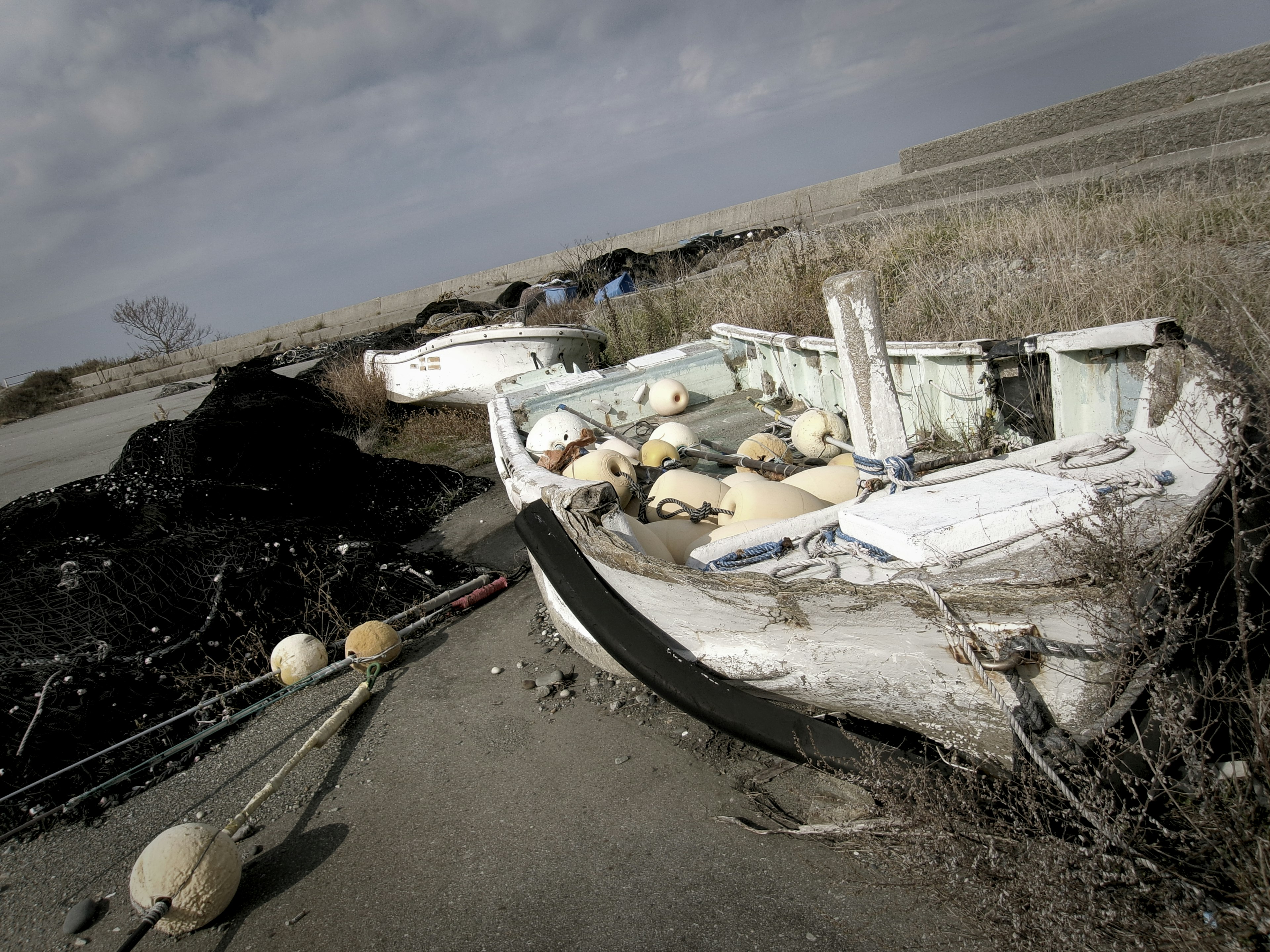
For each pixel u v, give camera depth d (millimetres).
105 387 31594
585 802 3266
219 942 2939
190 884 2939
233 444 7047
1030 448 3510
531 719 3945
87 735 4195
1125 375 3506
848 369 3088
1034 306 6207
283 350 29766
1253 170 7133
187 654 4688
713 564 3076
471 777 3602
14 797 3939
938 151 12523
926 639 2320
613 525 3150
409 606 5410
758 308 9531
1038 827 2248
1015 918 2174
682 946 2473
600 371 7516
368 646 4660
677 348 7941
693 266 17062
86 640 4523
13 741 4078
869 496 3092
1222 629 2205
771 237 15164
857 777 2633
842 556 2887
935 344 4504
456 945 2688
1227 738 2299
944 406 4707
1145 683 2115
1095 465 3133
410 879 3059
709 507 3828
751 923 2502
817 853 2721
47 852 3723
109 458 13672
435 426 10898
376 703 4414
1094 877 2125
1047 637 2182
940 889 2359
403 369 10945
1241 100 7969
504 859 3049
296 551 5453
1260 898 2010
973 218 9141
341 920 2924
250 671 4809
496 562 6250
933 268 8320
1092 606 2092
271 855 3363
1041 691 2248
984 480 2965
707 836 2924
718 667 2947
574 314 14898
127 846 3631
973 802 2379
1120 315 5355
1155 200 7273
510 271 28953
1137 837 2170
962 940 2281
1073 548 2309
